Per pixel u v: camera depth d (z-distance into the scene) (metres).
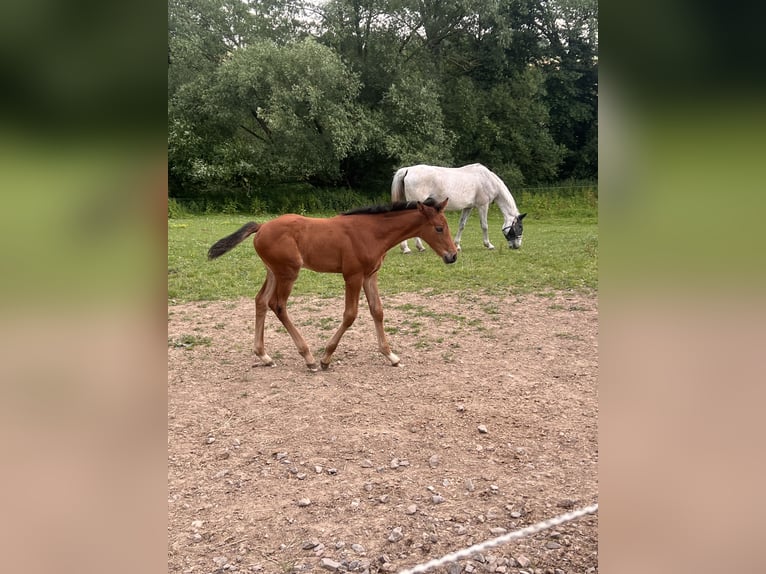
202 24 21.73
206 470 2.99
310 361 4.49
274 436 3.38
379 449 3.19
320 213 20.59
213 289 7.45
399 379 4.30
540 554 2.24
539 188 21.75
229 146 20.31
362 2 21.62
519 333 5.48
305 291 7.41
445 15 22.45
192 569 2.20
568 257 9.44
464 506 2.61
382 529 2.44
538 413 3.65
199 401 3.93
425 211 4.26
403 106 20.25
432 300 6.84
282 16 22.39
